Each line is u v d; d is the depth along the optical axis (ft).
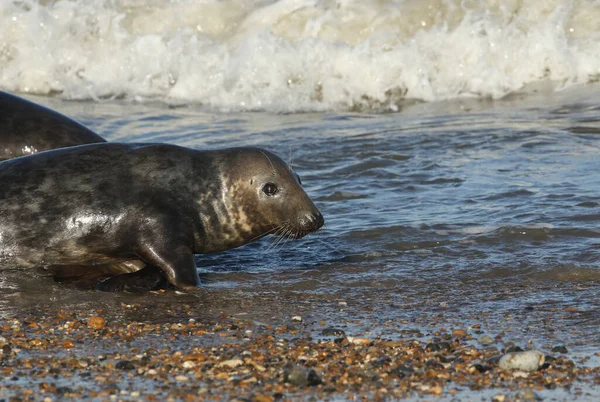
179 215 85.46
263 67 189.16
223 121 169.68
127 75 199.52
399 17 195.62
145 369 60.34
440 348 64.85
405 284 84.38
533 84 187.11
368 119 168.66
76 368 60.59
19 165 87.76
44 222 84.38
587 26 191.52
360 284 84.74
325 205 114.32
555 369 60.34
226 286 84.64
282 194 88.63
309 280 86.02
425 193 117.19
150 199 85.05
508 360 60.39
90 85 198.80
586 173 122.31
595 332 68.64
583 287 81.66
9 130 115.03
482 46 189.16
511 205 109.60
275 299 80.02
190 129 161.38
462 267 88.94
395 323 72.33
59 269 86.33
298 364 61.62
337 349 65.16
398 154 137.08
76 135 117.80
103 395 55.42
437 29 192.65
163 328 70.90
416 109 177.06
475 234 99.40
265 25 199.93
